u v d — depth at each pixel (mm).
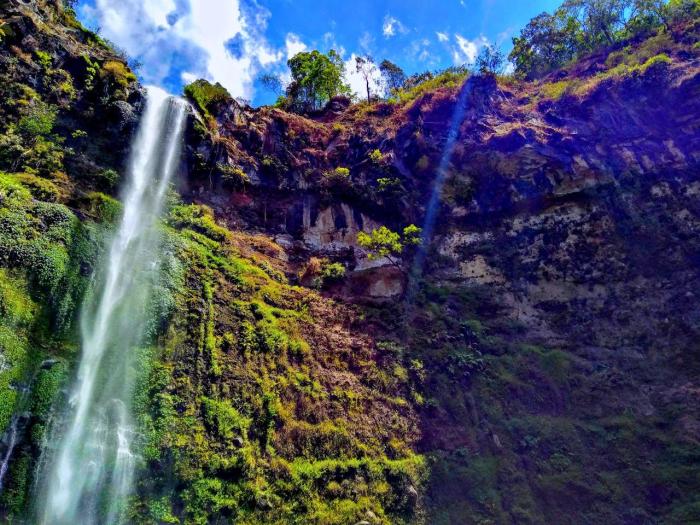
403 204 26203
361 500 13734
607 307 21281
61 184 18031
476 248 25031
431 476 15117
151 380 13703
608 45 35219
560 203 24141
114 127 21234
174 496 11797
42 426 11586
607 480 15258
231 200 24062
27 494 10758
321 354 17875
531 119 27594
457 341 20719
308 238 25047
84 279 14875
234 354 15703
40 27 21359
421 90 32500
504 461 16031
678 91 23625
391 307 22266
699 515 13555
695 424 16203
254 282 19688
